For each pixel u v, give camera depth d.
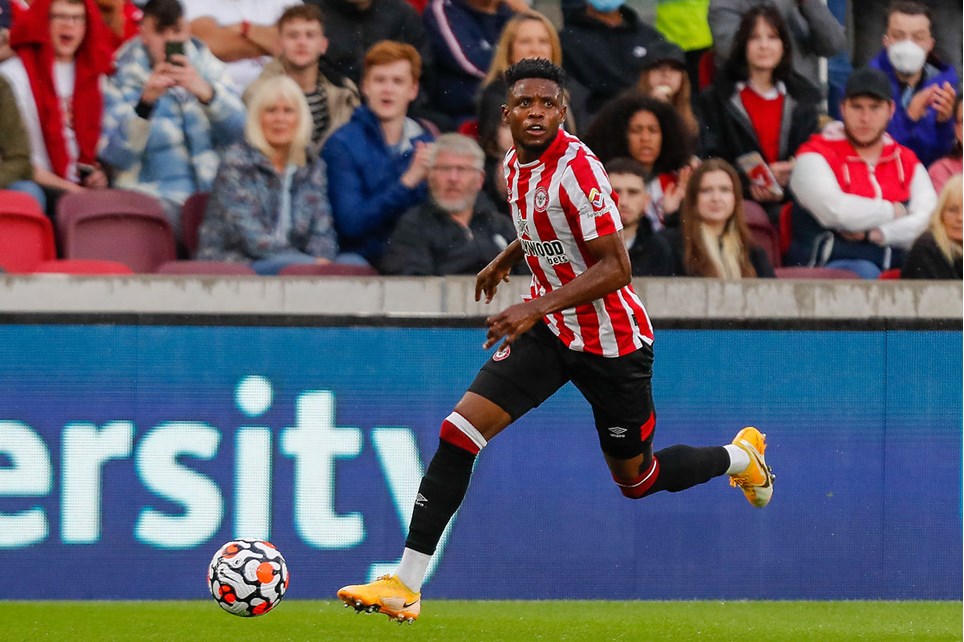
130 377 16.56
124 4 19.72
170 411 16.61
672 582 17.00
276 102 19.33
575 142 10.75
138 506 16.52
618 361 11.52
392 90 19.58
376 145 19.59
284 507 16.70
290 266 19.16
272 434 16.72
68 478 16.44
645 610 16.16
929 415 17.27
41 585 16.34
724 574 17.05
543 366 11.55
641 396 11.83
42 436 16.42
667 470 13.02
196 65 19.69
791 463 17.12
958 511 17.22
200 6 19.73
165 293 17.16
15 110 19.30
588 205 10.48
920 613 16.11
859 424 17.20
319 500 16.75
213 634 13.84
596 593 16.94
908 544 17.20
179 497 16.58
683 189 19.78
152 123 19.67
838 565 17.12
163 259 19.41
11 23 19.34
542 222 10.88
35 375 16.44
